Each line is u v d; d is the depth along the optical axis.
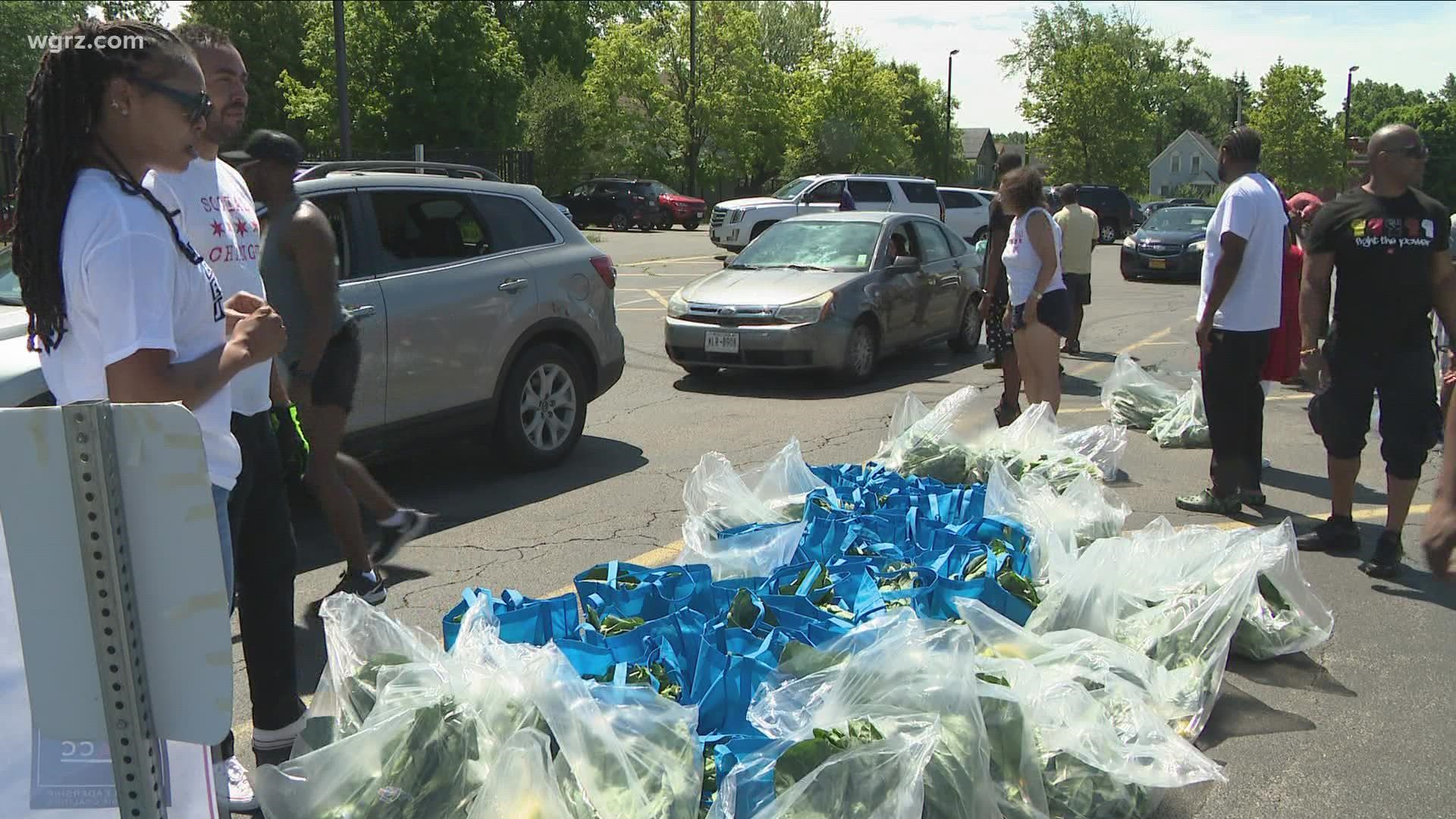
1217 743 3.52
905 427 6.17
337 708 3.05
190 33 3.01
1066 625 3.70
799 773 2.61
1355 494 6.45
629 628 3.42
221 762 2.78
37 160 2.32
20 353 4.51
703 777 2.74
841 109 48.59
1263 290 5.61
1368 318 4.92
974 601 3.49
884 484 5.06
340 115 18.02
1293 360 5.84
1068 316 6.86
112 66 2.28
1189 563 4.02
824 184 23.89
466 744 2.66
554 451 6.90
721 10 44.47
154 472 1.71
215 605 1.75
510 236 6.61
